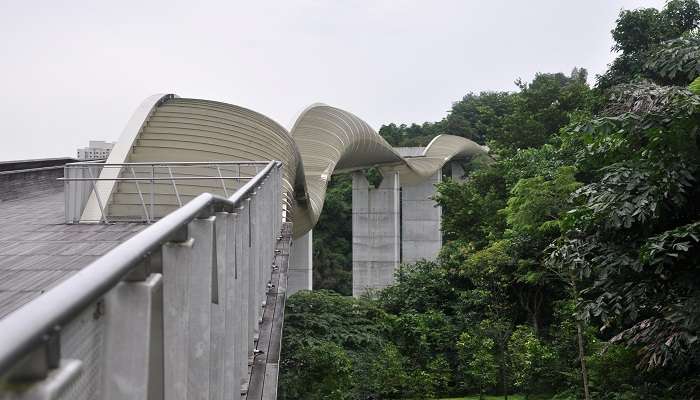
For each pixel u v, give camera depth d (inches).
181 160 795.4
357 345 1171.3
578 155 617.3
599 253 554.3
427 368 1255.5
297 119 1749.5
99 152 1541.6
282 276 517.0
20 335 57.0
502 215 1488.7
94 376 83.6
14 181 950.4
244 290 300.8
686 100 471.8
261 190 415.2
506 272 1293.1
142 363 98.3
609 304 533.6
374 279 2583.7
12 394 60.1
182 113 885.8
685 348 495.2
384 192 2608.3
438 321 1369.3
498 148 1899.6
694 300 466.9
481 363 1157.1
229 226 240.1
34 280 348.8
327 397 971.3
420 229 2935.5
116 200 709.3
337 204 3198.8
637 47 1425.9
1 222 612.7
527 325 1267.2
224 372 217.5
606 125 499.5
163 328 122.0
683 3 1441.9
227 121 914.7
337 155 1777.8
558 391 1075.9
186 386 140.2
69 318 68.1
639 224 525.3
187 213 135.3
